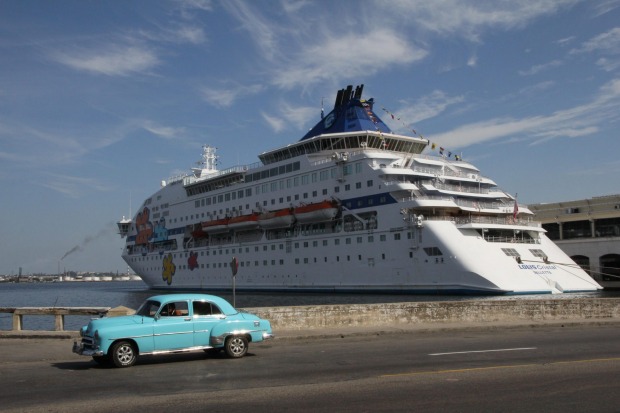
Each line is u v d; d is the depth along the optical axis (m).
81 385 11.34
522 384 10.57
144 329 13.91
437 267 47.50
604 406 8.87
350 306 21.64
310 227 59.19
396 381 11.02
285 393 10.08
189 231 77.31
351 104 62.69
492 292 45.09
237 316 15.16
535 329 21.73
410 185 50.34
